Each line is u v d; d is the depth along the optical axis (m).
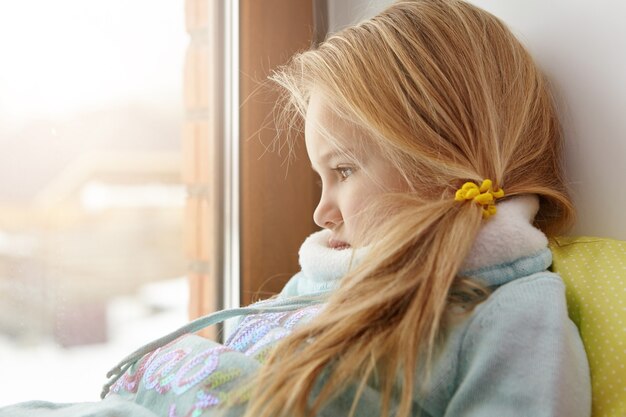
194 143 1.03
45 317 0.93
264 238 0.93
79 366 0.96
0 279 0.88
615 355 0.54
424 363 0.52
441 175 0.60
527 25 0.73
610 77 0.64
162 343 0.67
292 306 0.66
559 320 0.51
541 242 0.58
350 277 0.56
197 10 1.02
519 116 0.63
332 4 0.98
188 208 1.04
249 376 0.56
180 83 1.04
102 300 1.00
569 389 0.49
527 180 0.63
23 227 0.91
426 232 0.55
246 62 0.92
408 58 0.62
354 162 0.62
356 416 0.52
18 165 0.90
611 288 0.58
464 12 0.67
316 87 0.66
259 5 0.92
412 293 0.53
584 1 0.67
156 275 1.06
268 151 0.93
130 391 0.65
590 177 0.66
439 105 0.61
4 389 0.89
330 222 0.66
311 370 0.50
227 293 0.96
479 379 0.50
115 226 1.01
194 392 0.56
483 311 0.53
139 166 1.03
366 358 0.52
